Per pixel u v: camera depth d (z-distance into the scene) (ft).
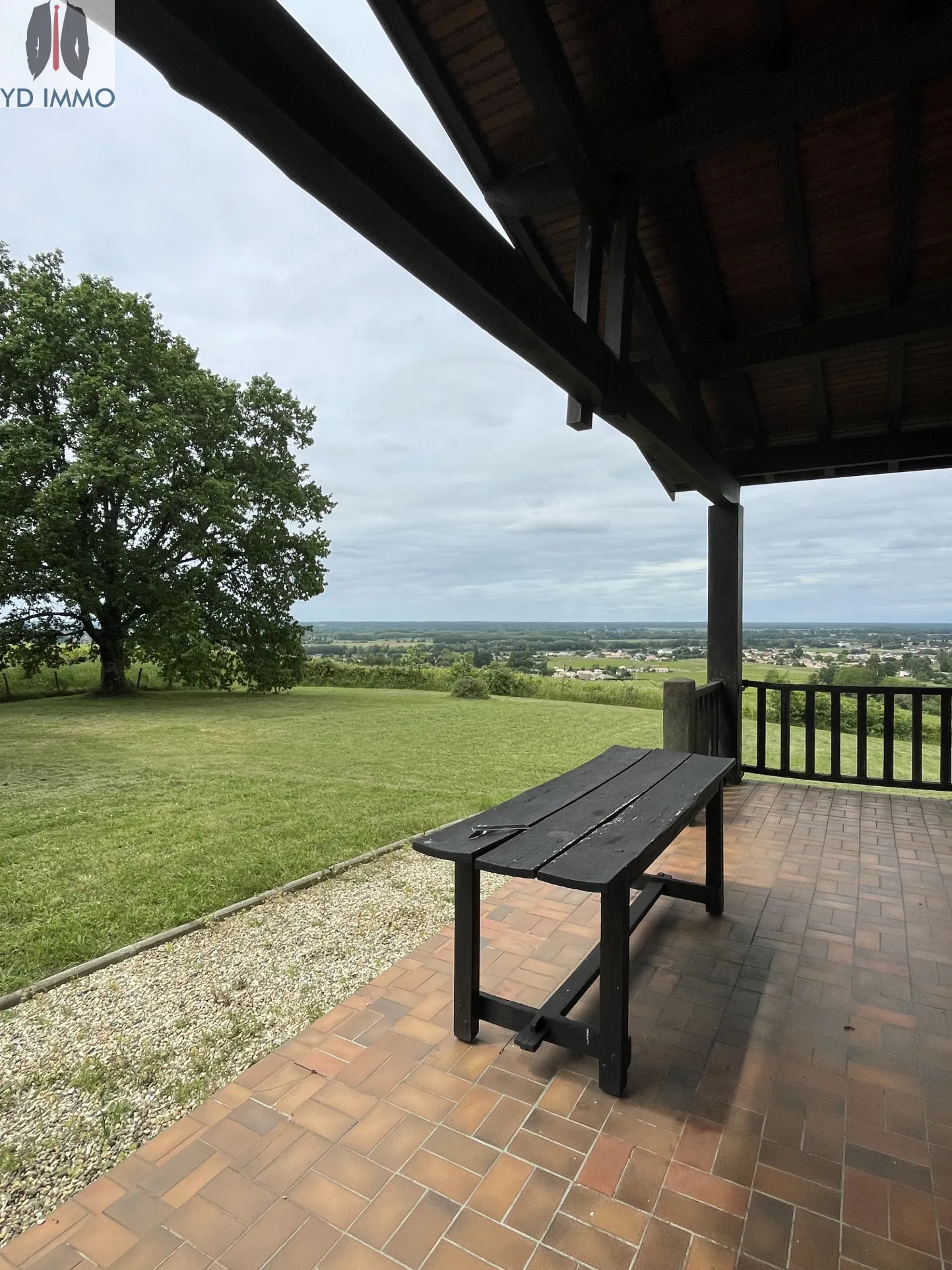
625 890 5.63
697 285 12.32
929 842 12.79
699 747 15.40
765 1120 5.38
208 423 54.24
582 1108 5.52
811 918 9.33
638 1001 7.22
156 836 15.11
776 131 8.41
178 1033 7.09
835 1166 4.88
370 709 45.88
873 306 12.44
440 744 30.27
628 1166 4.89
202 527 53.01
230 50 3.92
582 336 8.32
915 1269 4.05
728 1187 4.68
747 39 7.98
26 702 49.55
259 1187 4.71
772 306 12.75
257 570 57.93
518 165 9.87
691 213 10.57
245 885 11.85
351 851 13.91
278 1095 5.70
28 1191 4.91
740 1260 4.12
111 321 49.37
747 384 14.83
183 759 25.94
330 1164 4.92
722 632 17.49
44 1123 5.72
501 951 8.32
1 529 42.52
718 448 15.44
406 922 9.97
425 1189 4.68
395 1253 4.17
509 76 8.54
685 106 8.65
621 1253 4.16
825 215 10.53
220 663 55.52
